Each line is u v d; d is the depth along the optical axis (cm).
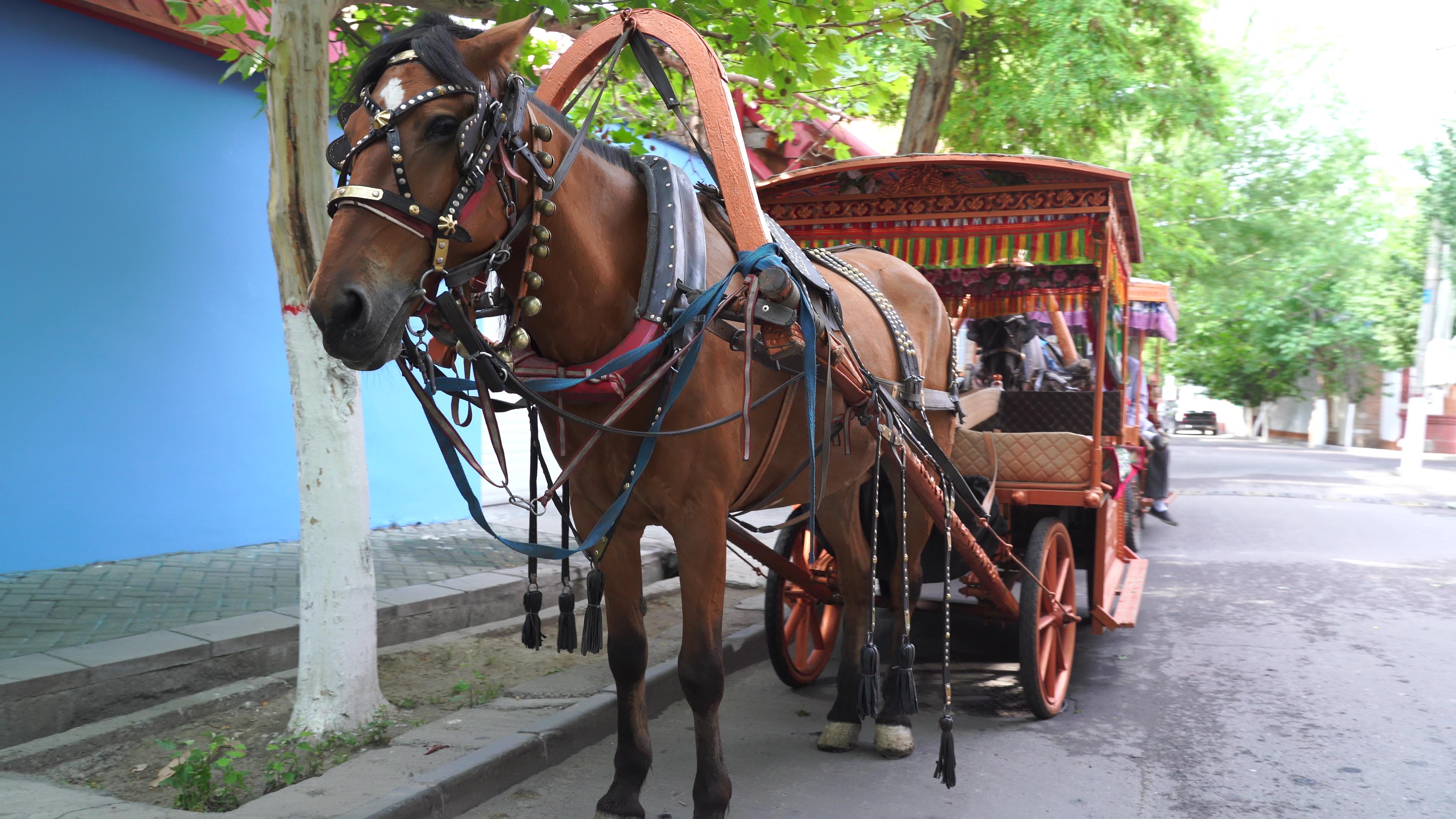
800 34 486
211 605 541
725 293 287
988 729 459
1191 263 1616
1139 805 372
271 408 752
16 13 613
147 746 394
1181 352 3300
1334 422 3225
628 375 271
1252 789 389
